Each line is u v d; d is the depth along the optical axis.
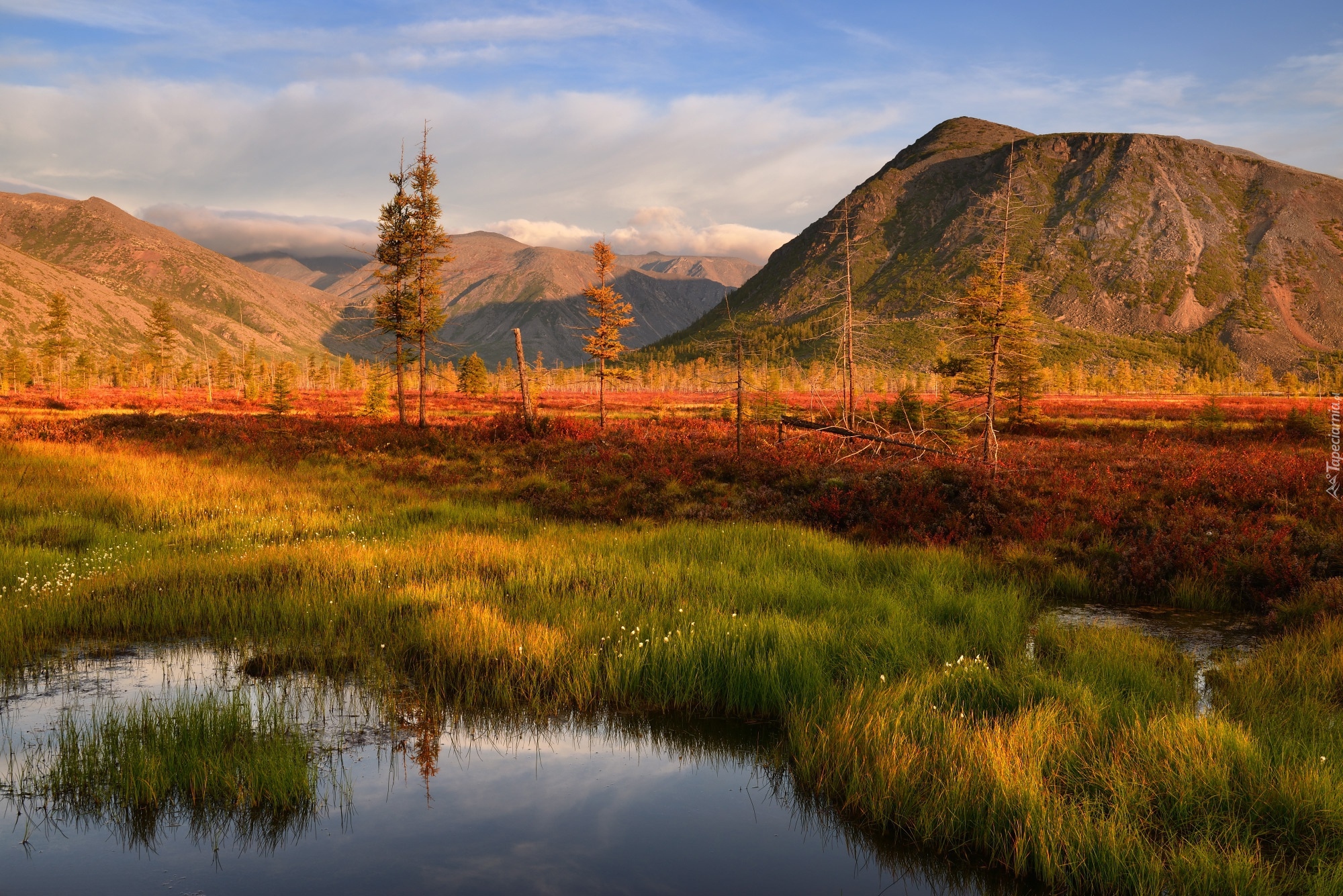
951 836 4.78
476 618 8.48
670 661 7.32
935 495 16.59
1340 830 4.48
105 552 11.43
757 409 40.94
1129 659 7.59
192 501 16.09
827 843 4.83
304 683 7.20
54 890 4.13
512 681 7.33
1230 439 35.72
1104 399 84.25
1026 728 5.58
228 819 4.98
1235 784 4.92
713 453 24.19
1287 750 5.33
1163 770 5.06
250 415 47.06
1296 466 20.84
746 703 6.92
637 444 27.19
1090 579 11.70
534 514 17.34
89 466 19.94
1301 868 4.27
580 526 15.69
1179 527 13.70
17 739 5.86
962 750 5.34
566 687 7.13
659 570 10.93
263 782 5.13
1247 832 4.53
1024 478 18.78
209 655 7.91
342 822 4.96
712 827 4.99
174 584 9.99
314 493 18.22
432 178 35.50
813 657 7.37
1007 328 20.55
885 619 8.94
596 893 4.17
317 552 11.81
